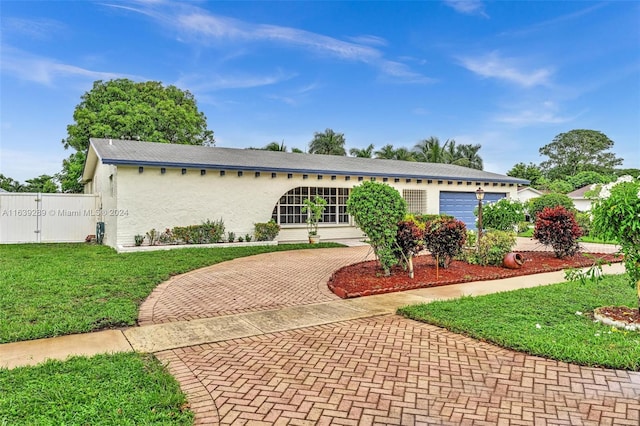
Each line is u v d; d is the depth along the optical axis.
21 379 3.46
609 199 5.37
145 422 2.81
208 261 10.41
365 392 3.35
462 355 4.15
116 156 12.96
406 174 17.72
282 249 13.27
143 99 26.19
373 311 5.93
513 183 20.98
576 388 3.40
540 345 4.21
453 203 19.62
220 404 3.16
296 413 3.02
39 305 5.88
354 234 17.48
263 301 6.57
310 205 15.45
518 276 8.88
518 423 2.89
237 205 14.60
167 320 5.48
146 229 13.06
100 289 6.92
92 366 3.76
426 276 8.47
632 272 5.33
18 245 14.48
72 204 16.42
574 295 6.59
